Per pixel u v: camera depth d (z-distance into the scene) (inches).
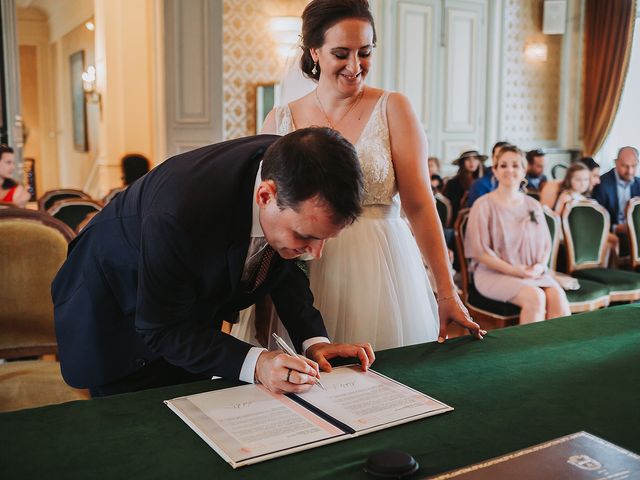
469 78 346.6
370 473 44.0
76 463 45.7
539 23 365.1
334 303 80.1
